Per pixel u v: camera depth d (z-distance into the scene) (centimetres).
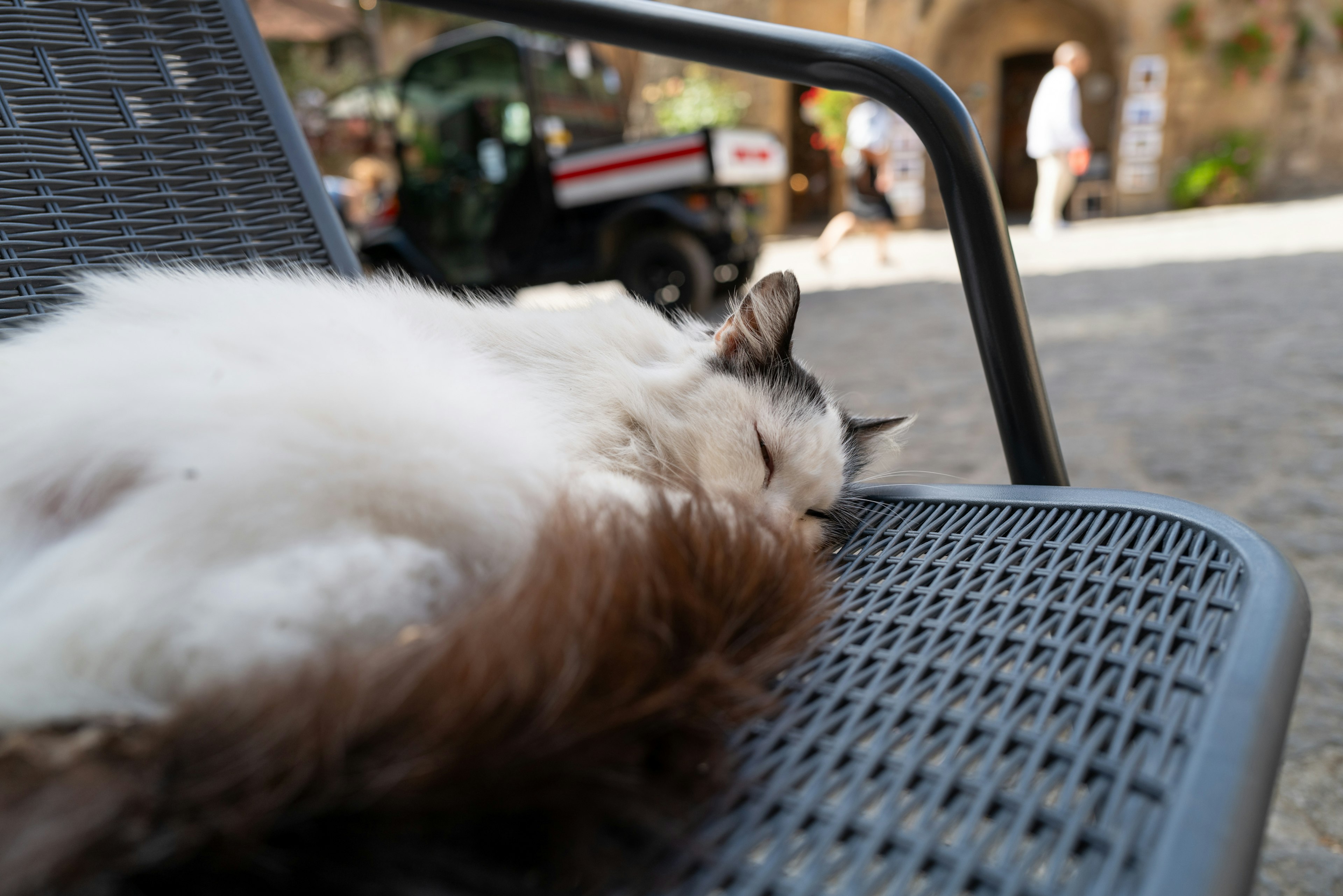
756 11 1394
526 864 61
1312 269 774
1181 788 65
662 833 65
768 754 75
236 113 171
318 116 1464
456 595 81
